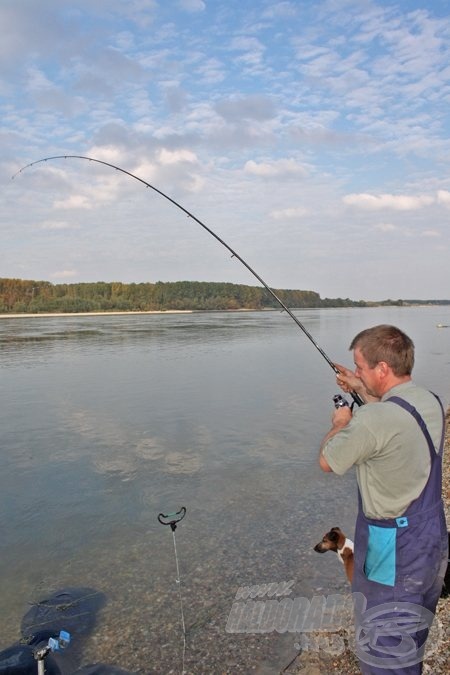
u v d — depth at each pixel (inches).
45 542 235.3
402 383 97.7
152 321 2659.9
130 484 308.2
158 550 225.0
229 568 207.5
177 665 152.3
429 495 91.0
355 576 97.7
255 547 225.1
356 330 1845.5
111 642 163.2
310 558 213.3
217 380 699.4
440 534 91.2
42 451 376.5
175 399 567.2
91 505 277.4
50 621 174.6
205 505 274.8
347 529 241.1
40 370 808.3
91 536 240.7
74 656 156.1
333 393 599.5
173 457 359.9
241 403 544.1
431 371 781.3
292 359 943.7
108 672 137.3
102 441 402.0
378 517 91.9
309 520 252.7
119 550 226.4
